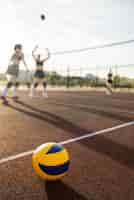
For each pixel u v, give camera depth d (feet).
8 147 9.57
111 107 23.04
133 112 19.85
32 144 10.03
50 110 20.21
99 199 5.57
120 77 60.39
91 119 16.24
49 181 6.49
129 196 5.73
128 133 12.23
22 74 51.39
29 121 15.14
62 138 11.12
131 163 7.96
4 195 5.72
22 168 7.42
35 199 5.54
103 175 6.95
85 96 37.70
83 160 8.17
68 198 5.59
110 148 9.62
